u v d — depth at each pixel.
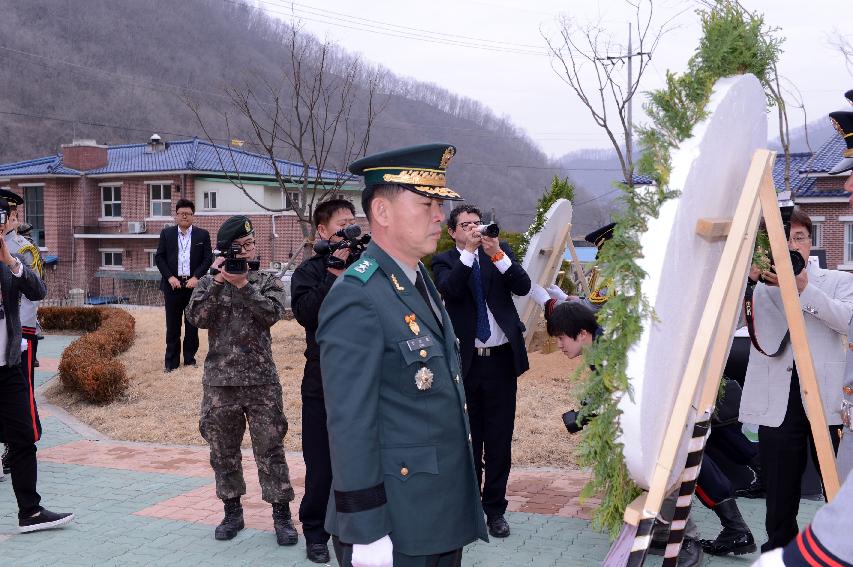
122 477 6.68
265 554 4.88
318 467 4.68
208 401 5.02
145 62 90.62
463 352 5.09
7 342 5.09
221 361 4.96
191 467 7.00
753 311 4.02
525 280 5.20
